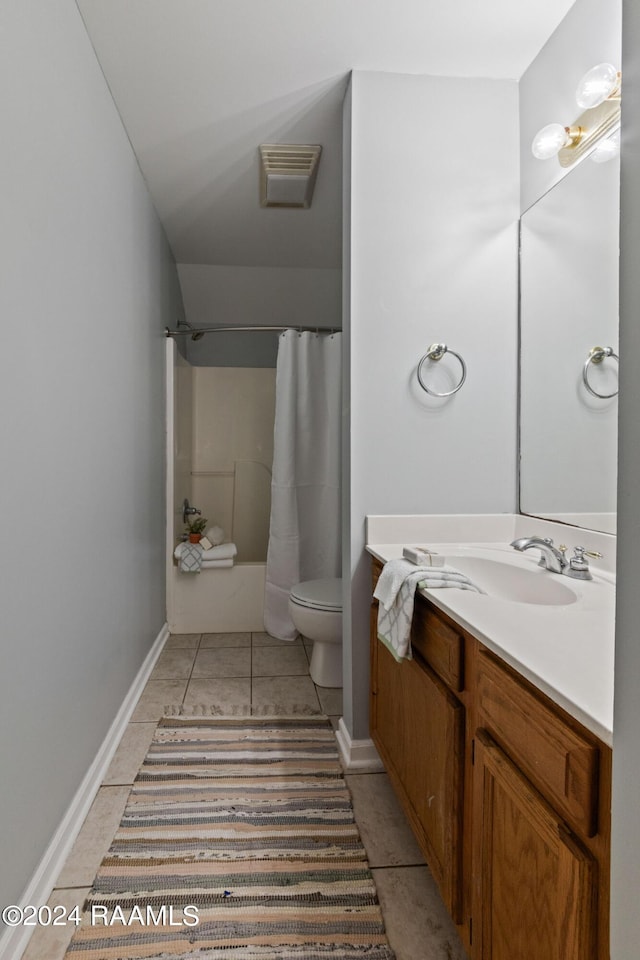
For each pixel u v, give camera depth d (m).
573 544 1.58
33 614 1.26
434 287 1.87
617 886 0.59
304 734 2.07
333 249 3.46
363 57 1.79
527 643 0.89
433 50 1.76
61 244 1.44
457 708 1.09
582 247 1.54
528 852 0.81
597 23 1.48
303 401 3.26
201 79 1.90
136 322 2.40
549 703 0.79
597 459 1.47
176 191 2.72
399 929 1.22
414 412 1.87
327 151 2.37
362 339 1.85
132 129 2.20
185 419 3.65
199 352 4.14
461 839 1.08
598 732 0.63
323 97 2.01
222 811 1.61
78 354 1.58
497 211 1.89
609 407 1.42
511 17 1.62
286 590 3.20
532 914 0.80
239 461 4.04
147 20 1.63
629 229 0.60
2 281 1.10
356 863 1.41
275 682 2.56
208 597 3.30
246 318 4.10
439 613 1.23
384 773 1.82
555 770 0.75
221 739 2.04
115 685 2.03
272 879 1.35
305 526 3.29
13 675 1.15
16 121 1.16
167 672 2.68
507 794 0.88
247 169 2.52
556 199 1.67
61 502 1.44
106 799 1.67
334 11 1.60
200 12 1.60
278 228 3.16
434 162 1.87
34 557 1.26
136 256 2.41
